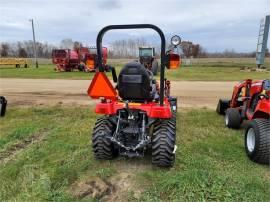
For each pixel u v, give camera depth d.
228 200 3.33
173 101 6.03
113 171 4.10
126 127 4.16
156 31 3.74
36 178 4.03
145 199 3.45
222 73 22.48
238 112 6.29
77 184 3.81
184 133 6.02
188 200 3.37
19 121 7.20
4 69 30.34
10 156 4.90
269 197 3.41
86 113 8.06
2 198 3.57
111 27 3.77
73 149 5.06
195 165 4.30
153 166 4.27
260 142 4.22
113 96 3.94
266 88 4.91
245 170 4.17
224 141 5.48
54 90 13.28
